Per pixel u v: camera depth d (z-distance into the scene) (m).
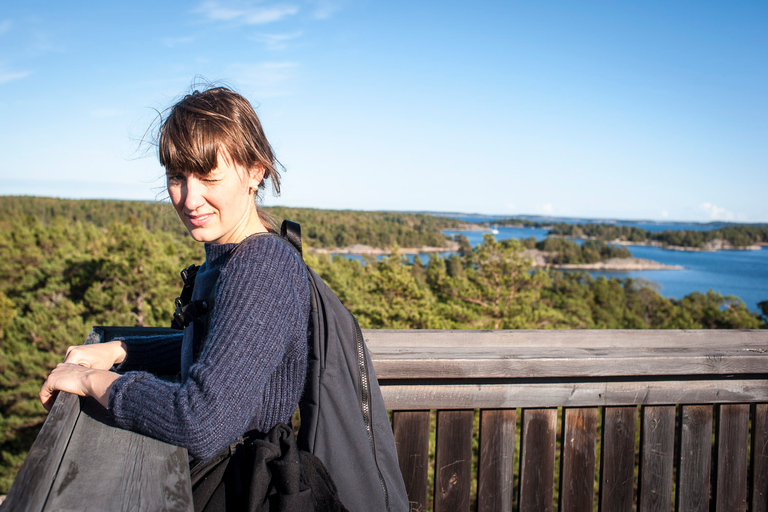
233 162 0.82
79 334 13.28
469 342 1.54
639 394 1.44
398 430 1.36
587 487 1.46
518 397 1.39
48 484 0.62
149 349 1.02
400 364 1.29
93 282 16.59
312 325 0.81
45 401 0.85
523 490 1.42
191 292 1.00
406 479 1.37
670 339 1.62
